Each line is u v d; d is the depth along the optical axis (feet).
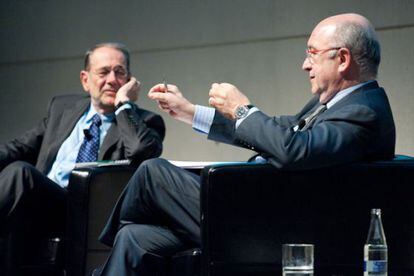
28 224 20.12
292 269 14.82
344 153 15.53
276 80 27.17
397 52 25.44
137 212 16.61
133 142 20.88
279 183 15.56
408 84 25.29
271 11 27.35
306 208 15.55
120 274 15.92
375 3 25.75
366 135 15.87
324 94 17.20
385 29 25.64
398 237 15.56
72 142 22.59
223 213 15.55
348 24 16.90
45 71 31.27
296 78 26.86
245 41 27.76
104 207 19.11
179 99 18.38
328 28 16.99
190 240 16.38
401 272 15.56
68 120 22.93
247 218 15.56
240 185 15.55
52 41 31.19
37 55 31.42
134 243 16.01
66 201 20.86
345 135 15.65
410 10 25.31
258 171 15.56
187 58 28.73
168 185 16.46
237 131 16.15
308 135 15.57
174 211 16.38
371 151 15.99
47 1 31.35
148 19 29.48
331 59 16.89
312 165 15.43
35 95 31.40
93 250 19.04
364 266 15.20
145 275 16.06
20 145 23.36
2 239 19.81
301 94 26.76
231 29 28.02
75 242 19.12
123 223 16.70
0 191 19.70
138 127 21.20
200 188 15.79
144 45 29.48
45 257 20.25
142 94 29.45
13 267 19.84
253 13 27.66
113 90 22.56
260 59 27.48
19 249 19.93
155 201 16.46
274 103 27.17
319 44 16.99
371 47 16.90
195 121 18.40
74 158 22.38
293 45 26.94
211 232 15.56
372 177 15.56
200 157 28.25
